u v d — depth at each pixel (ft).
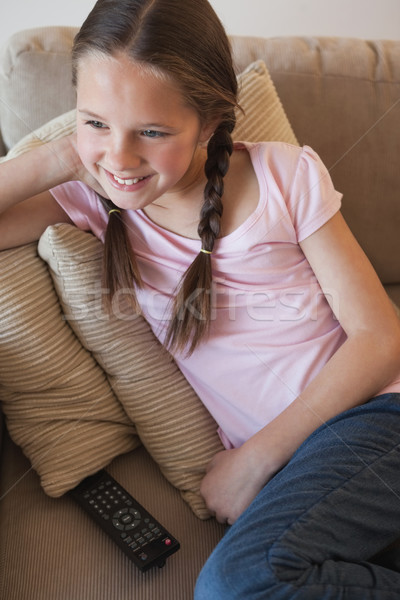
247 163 3.33
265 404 3.25
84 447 3.22
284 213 3.21
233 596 2.43
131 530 2.89
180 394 3.34
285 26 6.05
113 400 3.39
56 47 4.04
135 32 2.64
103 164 2.91
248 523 2.61
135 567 2.85
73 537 2.97
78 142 2.93
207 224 3.13
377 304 3.15
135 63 2.64
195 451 3.29
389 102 4.43
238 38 4.41
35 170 3.23
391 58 4.53
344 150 4.34
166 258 3.33
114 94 2.67
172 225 3.33
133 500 3.05
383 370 3.06
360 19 6.14
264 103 4.01
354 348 3.08
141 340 3.33
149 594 2.75
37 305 3.16
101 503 3.04
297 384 3.21
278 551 2.45
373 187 4.39
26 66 3.98
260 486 3.04
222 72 2.93
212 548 2.99
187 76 2.71
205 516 3.14
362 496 2.65
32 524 3.02
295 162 3.28
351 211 4.37
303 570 2.43
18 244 3.25
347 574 2.44
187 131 2.83
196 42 2.77
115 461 3.42
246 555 2.49
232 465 3.09
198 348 3.31
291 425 3.02
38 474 3.21
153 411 3.31
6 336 3.09
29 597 2.72
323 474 2.69
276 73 4.30
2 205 3.20
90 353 3.38
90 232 3.43
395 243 4.50
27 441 3.25
